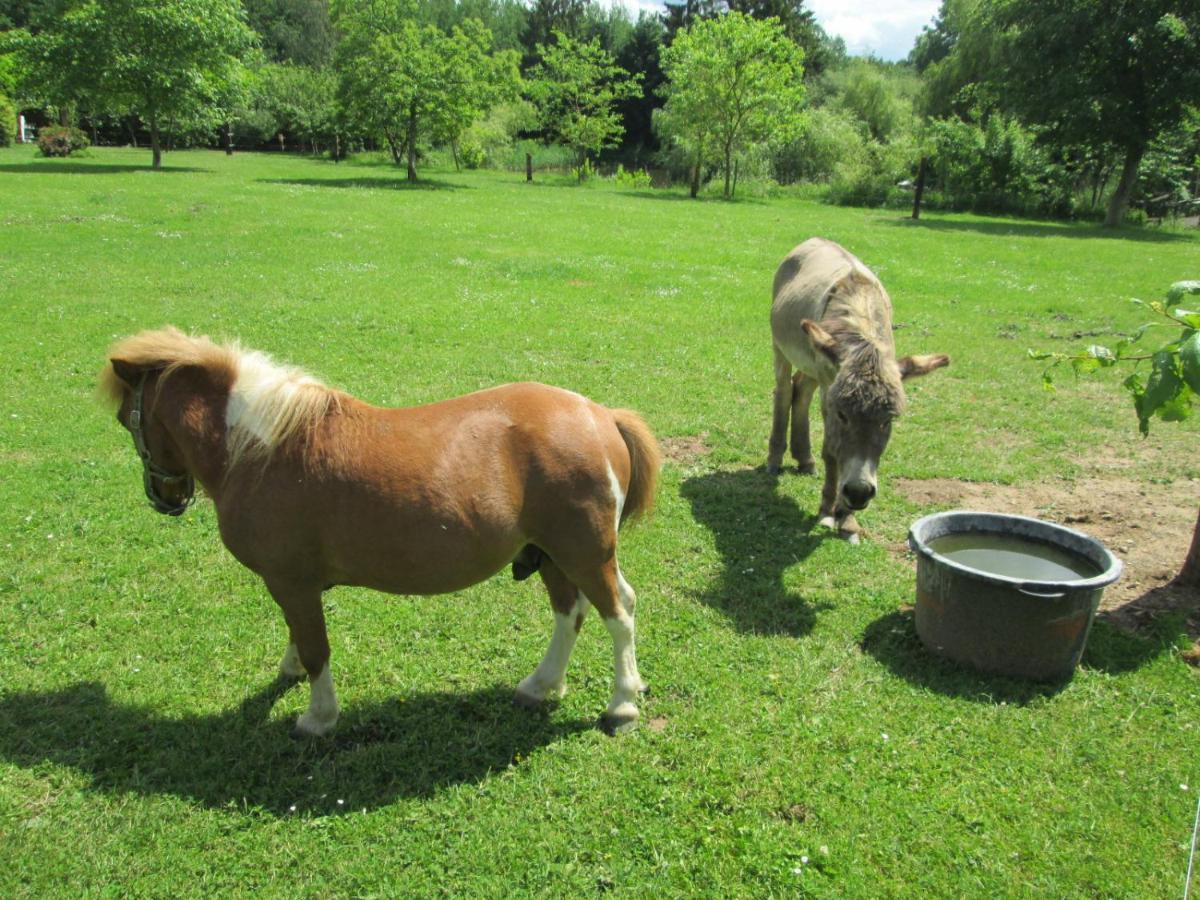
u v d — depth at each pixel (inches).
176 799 134.7
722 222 1029.8
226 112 1519.4
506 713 160.2
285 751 148.3
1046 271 733.9
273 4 3361.2
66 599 191.3
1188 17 1072.8
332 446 137.0
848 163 1558.8
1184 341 158.6
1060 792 140.6
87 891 117.6
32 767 140.5
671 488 271.6
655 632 189.0
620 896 118.9
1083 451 313.3
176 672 168.4
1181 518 253.1
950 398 375.2
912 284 641.0
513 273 610.9
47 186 956.0
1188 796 139.9
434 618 191.3
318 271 574.6
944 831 131.4
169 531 225.0
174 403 141.3
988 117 1540.4
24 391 321.4
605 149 2500.0
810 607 202.2
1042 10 1143.0
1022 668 169.3
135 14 1254.3
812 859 125.6
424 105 1288.1
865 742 151.5
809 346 239.9
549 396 149.6
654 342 440.8
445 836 129.3
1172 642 184.5
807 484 281.0
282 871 122.6
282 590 142.6
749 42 1401.3
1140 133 1128.8
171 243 647.8
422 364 376.5
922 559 178.2
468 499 137.2
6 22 2266.2
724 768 144.4
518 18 3693.4
